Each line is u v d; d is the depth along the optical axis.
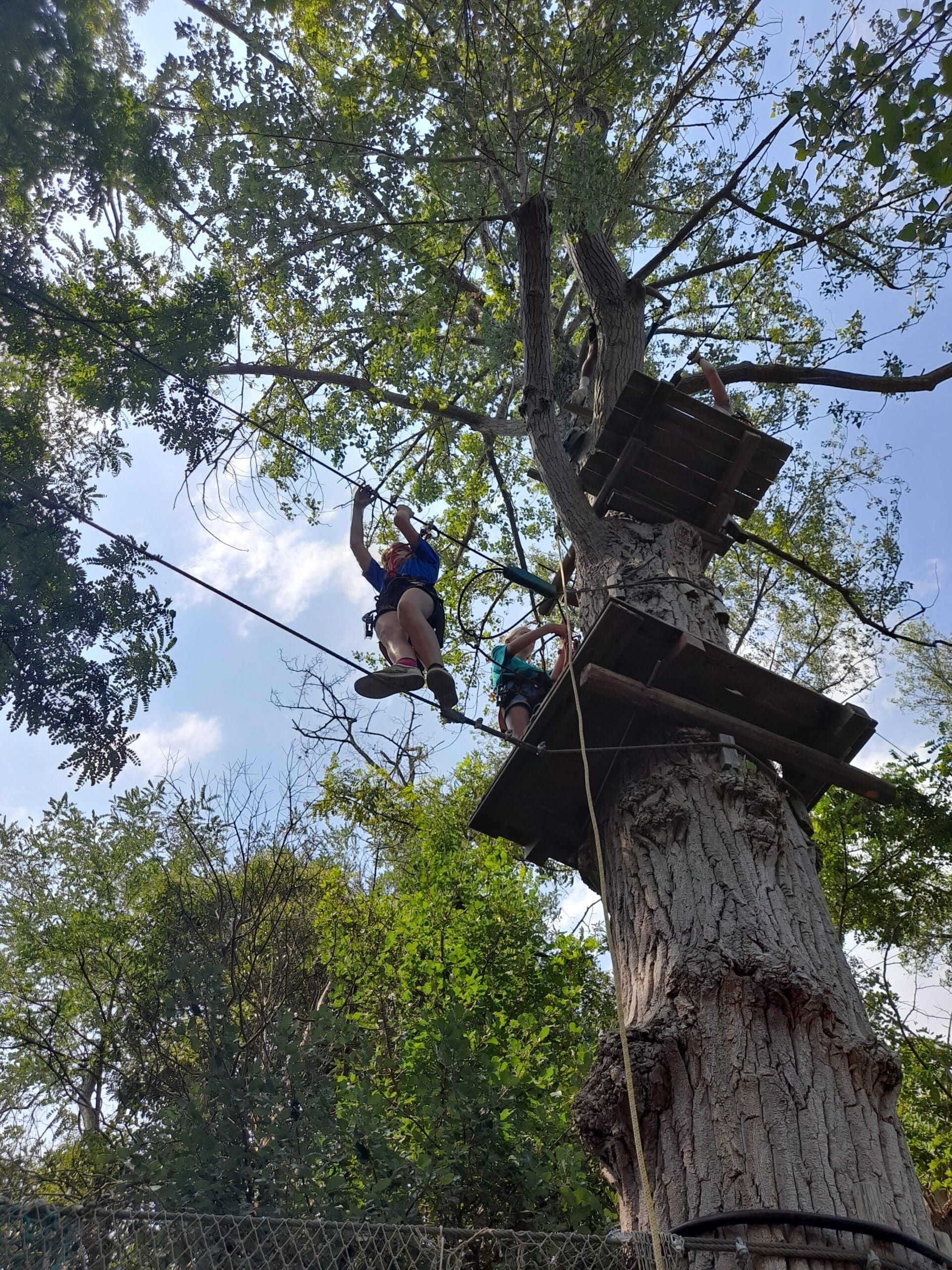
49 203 6.31
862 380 8.24
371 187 9.21
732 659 4.85
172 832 10.59
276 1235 3.24
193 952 7.56
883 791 4.93
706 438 6.28
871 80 5.48
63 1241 2.54
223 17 9.71
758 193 8.53
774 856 4.48
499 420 9.88
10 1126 8.48
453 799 11.16
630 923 4.50
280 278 9.45
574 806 5.36
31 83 5.92
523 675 6.88
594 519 6.59
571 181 8.03
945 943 10.84
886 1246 3.31
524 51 8.56
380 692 5.16
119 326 6.57
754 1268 3.24
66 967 10.56
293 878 9.77
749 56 9.41
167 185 6.88
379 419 10.74
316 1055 5.27
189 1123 4.64
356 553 5.88
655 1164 3.72
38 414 6.28
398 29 8.36
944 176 4.88
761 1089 3.63
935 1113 9.80
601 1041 4.08
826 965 4.12
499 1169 5.45
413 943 8.45
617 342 8.23
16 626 5.45
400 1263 3.88
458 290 9.97
